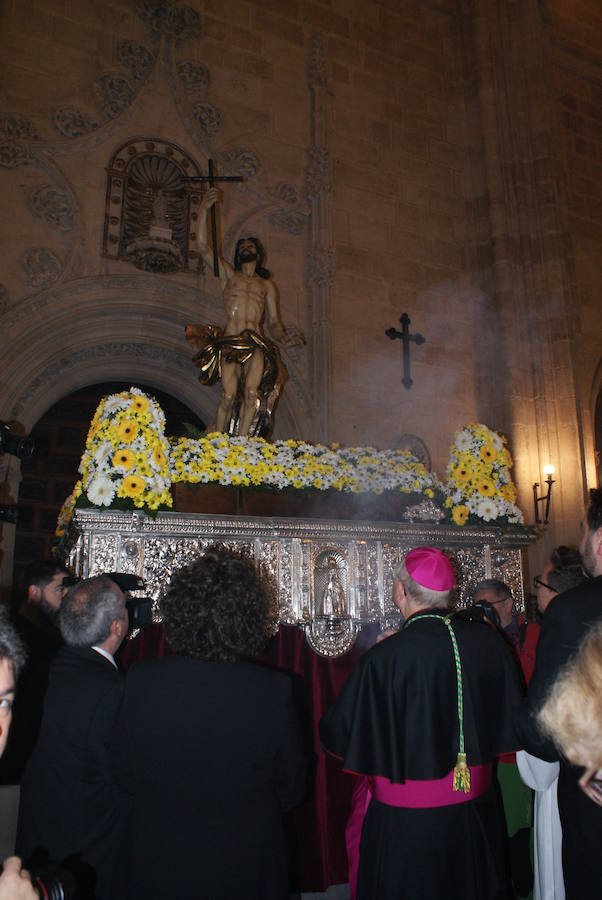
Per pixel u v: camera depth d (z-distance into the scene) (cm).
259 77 1009
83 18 907
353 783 400
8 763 280
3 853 304
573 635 206
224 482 471
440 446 1012
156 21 949
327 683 435
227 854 207
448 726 261
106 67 909
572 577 356
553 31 1249
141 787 215
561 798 218
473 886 251
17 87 852
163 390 977
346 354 976
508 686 276
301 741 231
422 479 534
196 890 204
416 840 252
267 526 446
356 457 532
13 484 818
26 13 874
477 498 519
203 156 941
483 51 1164
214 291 912
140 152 902
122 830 250
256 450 491
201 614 225
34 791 250
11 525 808
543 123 1124
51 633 358
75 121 876
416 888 248
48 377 865
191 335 679
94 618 272
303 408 934
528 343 1048
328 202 999
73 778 248
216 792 211
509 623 445
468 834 257
